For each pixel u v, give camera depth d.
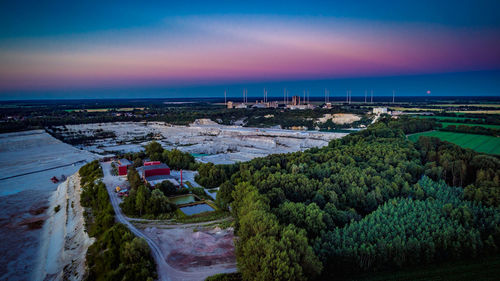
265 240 52.12
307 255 51.12
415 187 82.44
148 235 74.31
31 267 75.06
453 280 51.66
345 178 88.50
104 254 63.56
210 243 69.75
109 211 86.44
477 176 88.94
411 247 56.25
